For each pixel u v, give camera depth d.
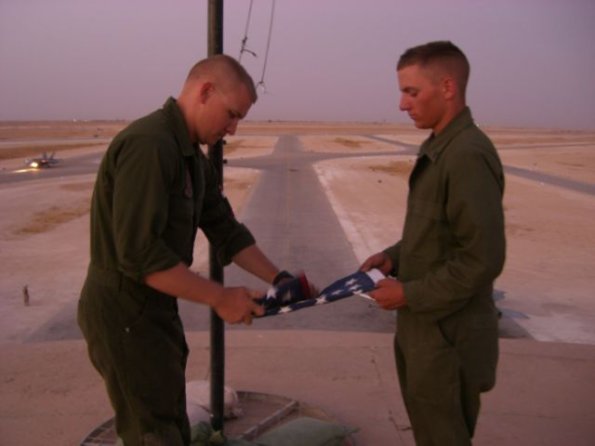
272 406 3.56
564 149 65.75
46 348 4.41
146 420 2.15
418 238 2.12
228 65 2.05
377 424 3.36
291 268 11.98
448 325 2.12
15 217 18.36
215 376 3.11
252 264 2.60
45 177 30.23
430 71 2.03
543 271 12.41
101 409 3.53
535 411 3.53
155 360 2.12
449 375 2.12
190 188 2.13
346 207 20.52
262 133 106.88
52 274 11.83
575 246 14.96
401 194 24.61
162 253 1.91
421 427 2.28
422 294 2.01
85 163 39.06
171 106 2.05
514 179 31.98
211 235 2.63
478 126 2.10
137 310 2.07
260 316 2.10
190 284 1.95
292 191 24.72
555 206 22.22
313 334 4.70
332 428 2.95
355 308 9.43
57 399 3.64
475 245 1.92
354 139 83.44
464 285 1.94
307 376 3.96
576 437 3.25
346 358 4.24
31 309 9.63
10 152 50.91
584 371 4.07
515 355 4.31
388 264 2.45
